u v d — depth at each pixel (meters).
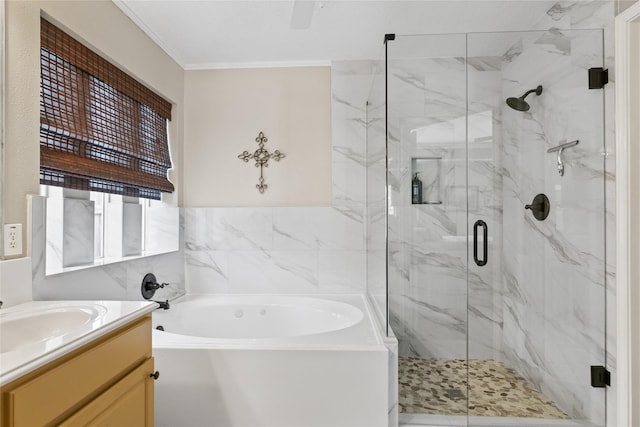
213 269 2.85
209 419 1.67
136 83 2.24
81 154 1.78
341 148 2.81
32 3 1.41
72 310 1.23
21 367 0.76
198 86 2.87
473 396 1.85
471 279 1.91
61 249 1.67
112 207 2.17
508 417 1.79
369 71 2.80
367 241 2.72
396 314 1.88
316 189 2.84
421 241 1.91
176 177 2.76
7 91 1.30
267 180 2.86
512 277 1.92
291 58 2.78
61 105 1.64
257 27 2.31
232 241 2.85
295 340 1.77
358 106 2.80
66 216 1.71
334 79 2.80
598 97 1.74
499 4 2.08
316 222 2.82
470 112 1.90
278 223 2.83
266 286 2.84
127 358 1.16
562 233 1.88
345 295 2.79
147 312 1.25
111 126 2.01
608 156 1.71
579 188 1.81
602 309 1.73
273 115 2.85
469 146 1.90
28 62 1.39
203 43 2.51
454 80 1.89
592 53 1.77
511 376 1.88
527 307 1.92
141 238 2.39
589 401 1.77
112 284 1.96
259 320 2.65
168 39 2.45
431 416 1.81
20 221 1.35
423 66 1.88
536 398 1.85
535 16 2.21
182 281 2.81
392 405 1.73
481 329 1.91
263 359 1.67
